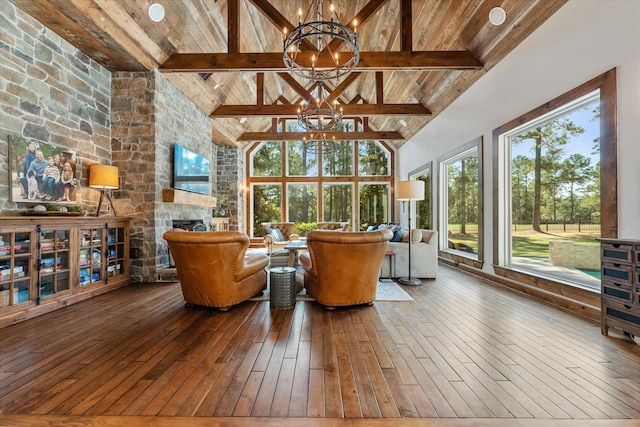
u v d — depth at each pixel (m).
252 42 5.89
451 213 5.99
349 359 2.06
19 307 2.77
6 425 1.41
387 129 8.97
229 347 2.24
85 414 1.49
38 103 3.35
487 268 4.47
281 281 3.18
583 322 2.76
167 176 4.87
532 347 2.25
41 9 3.15
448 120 5.75
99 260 3.78
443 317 2.92
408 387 1.72
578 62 2.85
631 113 2.40
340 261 2.98
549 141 3.41
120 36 3.74
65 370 1.90
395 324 2.73
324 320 2.84
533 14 3.30
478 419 1.46
